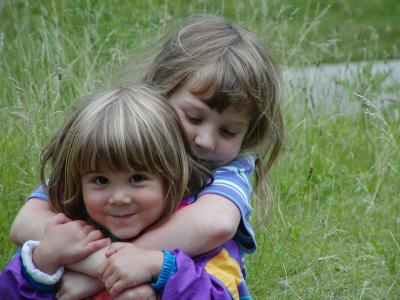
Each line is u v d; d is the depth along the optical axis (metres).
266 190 8.30
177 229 7.02
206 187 7.39
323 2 25.16
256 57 7.73
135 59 8.59
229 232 7.04
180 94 7.52
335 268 10.23
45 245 7.01
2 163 10.98
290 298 9.64
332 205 11.81
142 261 6.81
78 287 7.02
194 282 6.76
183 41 7.81
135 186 6.83
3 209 10.46
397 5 26.64
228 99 7.35
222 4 13.73
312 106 13.27
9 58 13.45
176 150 6.95
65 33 13.70
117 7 14.30
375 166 12.67
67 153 6.90
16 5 14.84
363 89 15.00
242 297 7.37
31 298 6.97
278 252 10.20
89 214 7.08
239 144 7.61
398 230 10.80
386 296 9.58
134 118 6.76
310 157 12.71
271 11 15.90
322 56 15.83
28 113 11.00
